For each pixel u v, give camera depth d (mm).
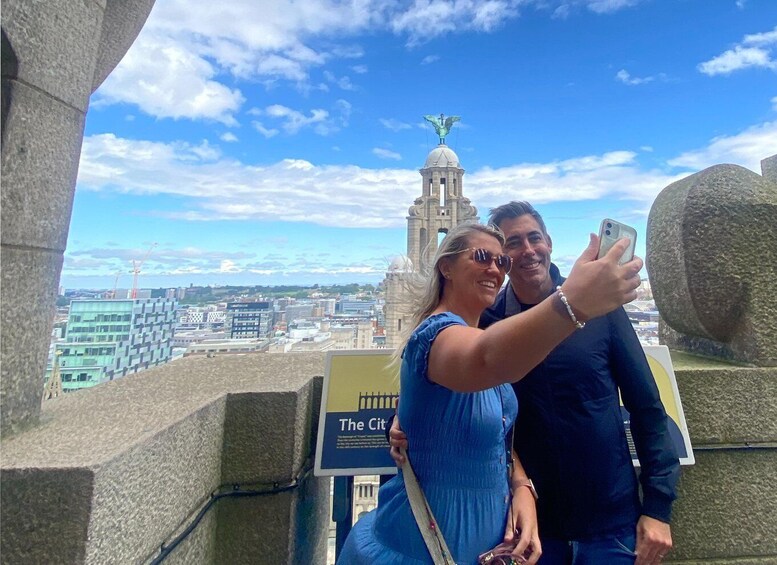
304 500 2467
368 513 1834
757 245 2607
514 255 2205
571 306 1129
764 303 2582
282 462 2201
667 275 2908
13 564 1241
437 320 1439
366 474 2322
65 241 1926
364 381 2467
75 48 1946
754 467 2494
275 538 2174
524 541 1527
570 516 1953
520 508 1662
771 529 2471
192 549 1879
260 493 2166
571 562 1973
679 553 2455
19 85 1650
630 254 1393
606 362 2033
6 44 1591
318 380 2605
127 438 1512
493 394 1600
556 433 1977
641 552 1882
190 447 1836
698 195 2680
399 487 1627
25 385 1634
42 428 1618
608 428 1977
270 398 2207
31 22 1688
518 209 2273
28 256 1694
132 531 1439
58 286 1873
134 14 2523
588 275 1151
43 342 1760
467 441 1474
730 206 2625
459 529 1455
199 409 1907
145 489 1513
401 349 1703
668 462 1964
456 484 1477
